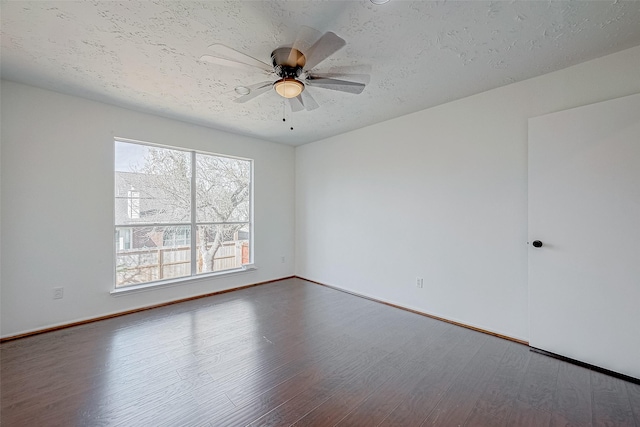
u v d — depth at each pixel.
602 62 2.09
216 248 4.11
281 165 4.77
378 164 3.65
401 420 1.57
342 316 3.12
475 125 2.76
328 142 4.34
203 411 1.63
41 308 2.67
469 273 2.83
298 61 1.92
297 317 3.08
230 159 4.25
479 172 2.74
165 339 2.53
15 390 1.79
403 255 3.38
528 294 2.43
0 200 2.47
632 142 1.91
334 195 4.26
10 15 1.63
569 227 2.17
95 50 2.01
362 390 1.83
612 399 1.74
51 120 2.70
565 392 1.81
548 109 2.33
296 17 1.66
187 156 3.78
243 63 1.84
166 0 1.52
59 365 2.09
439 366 2.11
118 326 2.80
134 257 3.38
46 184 2.69
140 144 3.36
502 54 2.05
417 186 3.24
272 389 1.84
